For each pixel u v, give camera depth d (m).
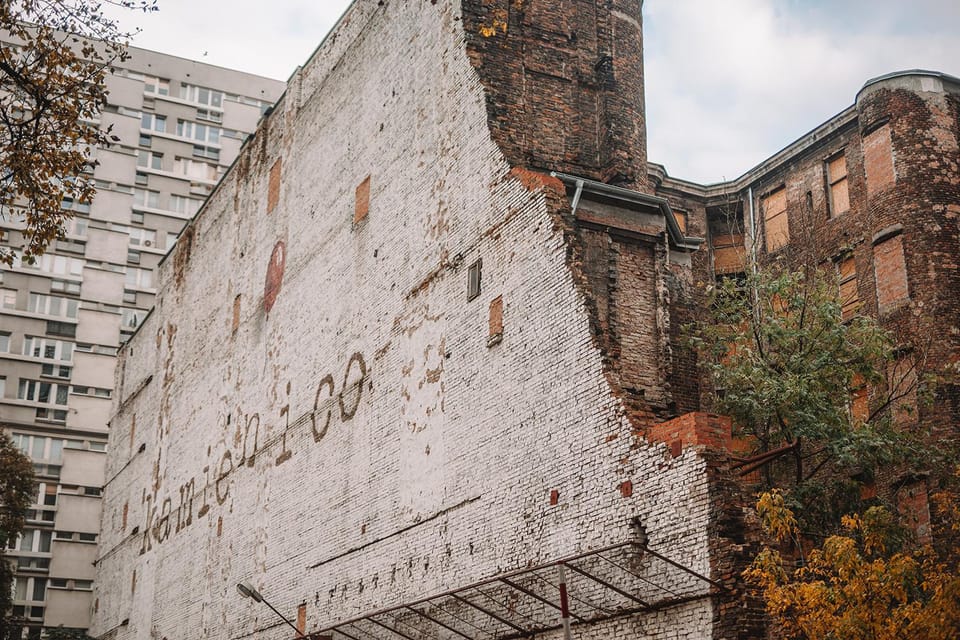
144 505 48.28
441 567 23.86
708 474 17.62
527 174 23.61
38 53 20.08
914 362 29.77
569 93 27.31
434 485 24.78
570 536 20.20
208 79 79.56
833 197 35.06
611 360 20.47
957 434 28.80
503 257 23.91
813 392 23.11
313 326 33.38
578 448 20.52
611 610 18.80
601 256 23.86
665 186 38.34
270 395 35.66
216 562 37.47
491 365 23.56
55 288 69.12
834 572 17.89
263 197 40.12
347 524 28.64
